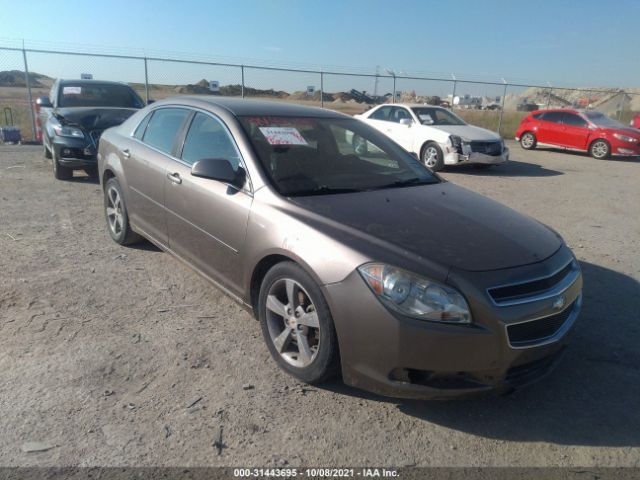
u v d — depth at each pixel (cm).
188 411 280
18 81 1596
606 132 1576
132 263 489
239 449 254
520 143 1848
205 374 316
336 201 331
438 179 425
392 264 266
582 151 1702
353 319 269
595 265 552
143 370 317
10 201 705
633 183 1141
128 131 512
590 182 1127
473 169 1268
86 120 847
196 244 392
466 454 261
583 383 328
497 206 374
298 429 271
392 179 394
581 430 283
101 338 351
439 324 256
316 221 303
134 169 474
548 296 279
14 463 237
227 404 288
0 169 945
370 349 267
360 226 298
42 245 527
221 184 363
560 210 828
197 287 442
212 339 358
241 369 323
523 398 310
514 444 270
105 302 406
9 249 510
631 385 328
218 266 370
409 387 264
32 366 314
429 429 278
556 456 262
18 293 411
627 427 288
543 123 1747
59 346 338
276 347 321
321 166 375
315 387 309
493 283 264
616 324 409
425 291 258
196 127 416
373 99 2028
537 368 287
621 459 262
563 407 303
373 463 251
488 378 266
